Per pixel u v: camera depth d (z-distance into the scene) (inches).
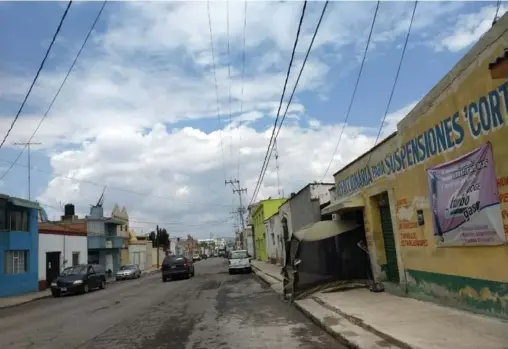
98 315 604.1
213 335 397.7
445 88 361.4
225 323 459.5
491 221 311.3
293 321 443.2
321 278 577.0
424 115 401.1
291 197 1124.5
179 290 921.5
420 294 433.4
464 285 354.3
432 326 314.7
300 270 573.6
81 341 411.2
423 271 425.1
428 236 410.6
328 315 422.0
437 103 375.9
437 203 386.3
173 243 4365.2
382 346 289.3
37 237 1295.5
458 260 362.0
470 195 334.0
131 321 519.8
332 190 770.2
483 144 314.7
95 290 1186.0
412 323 332.2
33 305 893.2
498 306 312.2
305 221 976.3
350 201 571.5
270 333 388.8
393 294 496.1
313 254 579.2
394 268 524.7
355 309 424.5
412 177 436.5
